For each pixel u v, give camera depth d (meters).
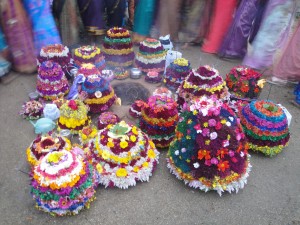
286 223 2.77
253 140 3.47
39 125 3.56
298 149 3.72
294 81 5.12
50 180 2.53
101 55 4.83
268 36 5.17
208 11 6.02
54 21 5.16
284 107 4.28
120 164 2.97
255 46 5.38
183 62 4.64
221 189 2.88
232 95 4.29
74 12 5.36
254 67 5.49
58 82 4.22
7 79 4.80
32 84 4.74
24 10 4.69
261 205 2.94
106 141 3.01
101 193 2.97
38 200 2.63
